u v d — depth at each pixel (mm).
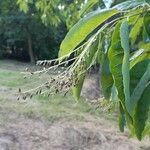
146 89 1114
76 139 7949
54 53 22453
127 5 1229
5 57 22766
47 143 7656
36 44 22266
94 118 9102
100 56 1354
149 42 1297
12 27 21484
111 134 8336
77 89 1366
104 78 1364
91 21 1168
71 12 5414
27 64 20469
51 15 5855
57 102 9781
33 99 9734
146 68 1129
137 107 1130
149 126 1836
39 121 8508
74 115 9062
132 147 7863
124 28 1051
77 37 1193
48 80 1188
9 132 7766
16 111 8844
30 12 20500
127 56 1003
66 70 1218
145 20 1280
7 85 11531
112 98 1351
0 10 20797
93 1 1586
